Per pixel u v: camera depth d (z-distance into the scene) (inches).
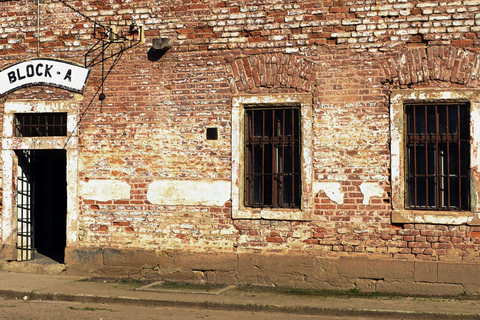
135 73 418.0
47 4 435.8
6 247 440.8
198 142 405.4
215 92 402.9
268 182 398.0
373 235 374.9
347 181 379.6
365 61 378.0
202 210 403.9
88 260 421.7
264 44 394.9
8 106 439.8
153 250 410.9
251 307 342.3
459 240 362.3
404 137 374.0
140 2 418.3
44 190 523.5
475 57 361.4
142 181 414.9
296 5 389.7
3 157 440.5
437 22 367.6
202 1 406.6
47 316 326.0
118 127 419.8
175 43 410.6
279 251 390.6
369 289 374.6
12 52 441.4
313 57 386.3
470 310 324.2
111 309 345.1
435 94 366.3
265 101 392.8
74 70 428.8
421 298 358.3
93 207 423.2
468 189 364.2
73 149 426.6
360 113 378.0
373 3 377.4
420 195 373.7
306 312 334.6
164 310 343.3
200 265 401.4
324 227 382.9
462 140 366.6
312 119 385.4
